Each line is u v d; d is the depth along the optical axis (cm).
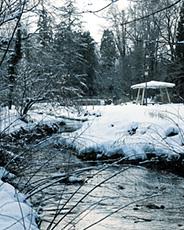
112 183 1102
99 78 4469
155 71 5338
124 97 5400
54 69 1603
